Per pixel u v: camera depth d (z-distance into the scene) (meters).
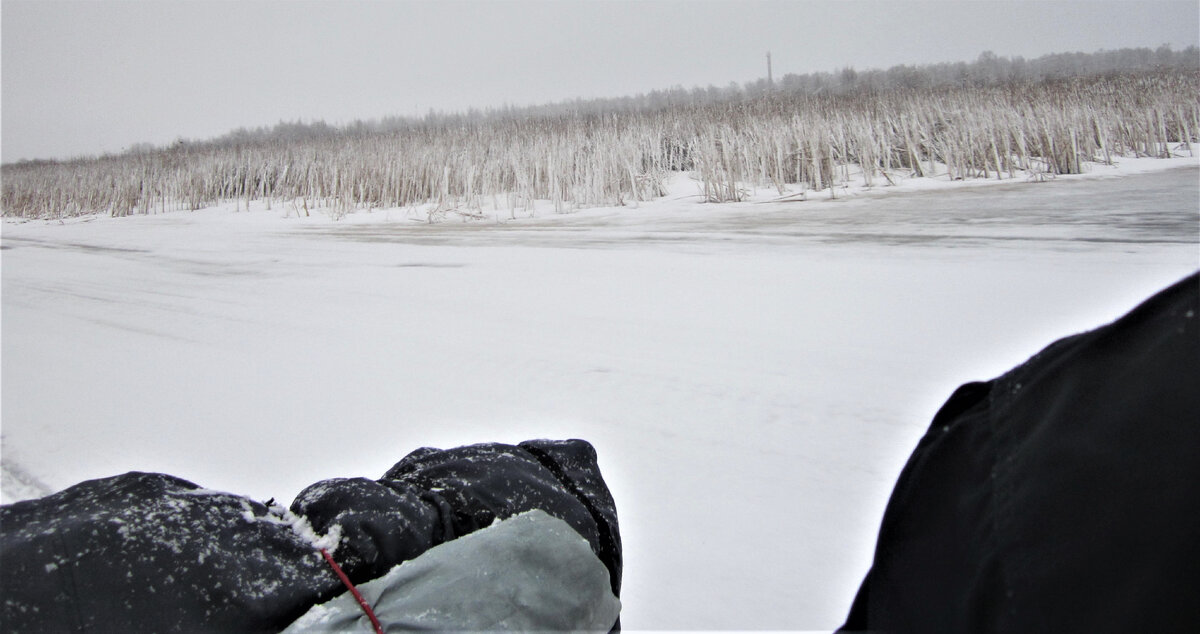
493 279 8.98
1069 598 0.51
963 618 0.62
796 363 5.14
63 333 7.64
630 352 5.69
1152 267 6.90
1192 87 20.52
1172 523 0.47
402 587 1.19
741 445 4.00
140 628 0.99
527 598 1.23
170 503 1.15
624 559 3.05
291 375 5.77
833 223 11.36
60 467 4.40
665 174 19.41
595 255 10.16
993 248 8.28
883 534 0.78
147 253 14.33
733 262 8.78
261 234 16.72
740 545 3.12
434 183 20.16
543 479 1.59
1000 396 0.71
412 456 1.68
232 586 1.07
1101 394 0.58
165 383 5.79
